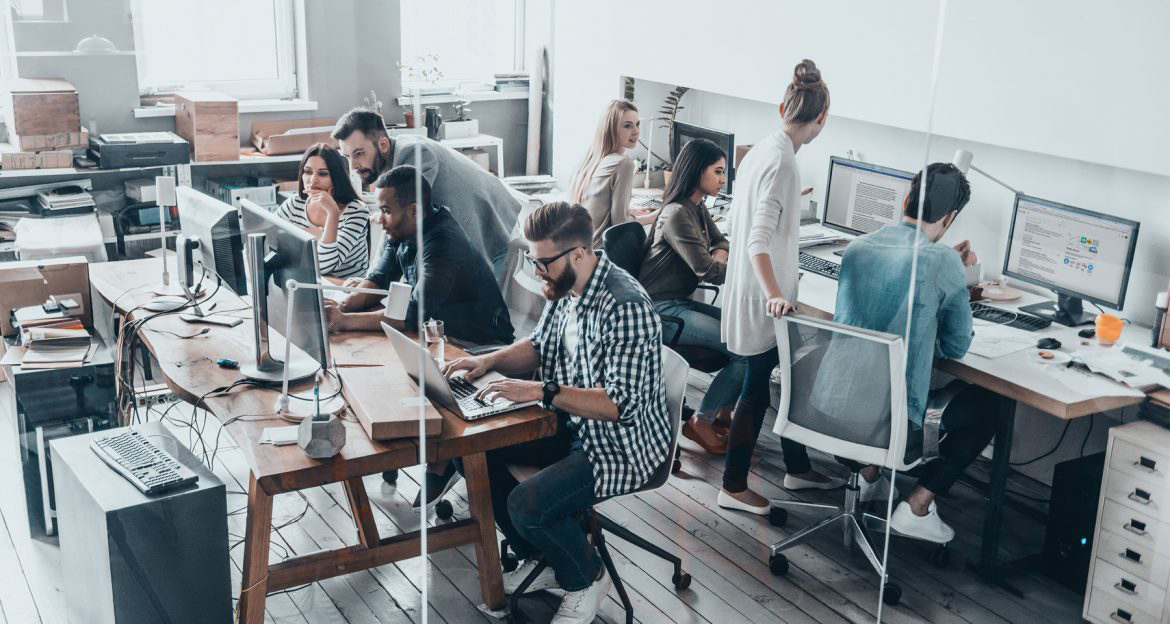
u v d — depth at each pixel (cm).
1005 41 247
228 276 243
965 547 260
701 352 250
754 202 248
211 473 213
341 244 233
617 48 235
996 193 256
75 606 227
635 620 234
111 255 255
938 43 246
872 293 250
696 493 251
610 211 238
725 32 239
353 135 227
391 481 264
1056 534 257
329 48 229
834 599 249
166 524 201
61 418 251
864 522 259
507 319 230
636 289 209
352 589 231
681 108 243
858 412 248
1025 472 254
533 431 206
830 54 248
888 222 254
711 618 238
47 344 249
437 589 233
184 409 264
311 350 213
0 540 256
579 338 213
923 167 252
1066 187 251
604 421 209
